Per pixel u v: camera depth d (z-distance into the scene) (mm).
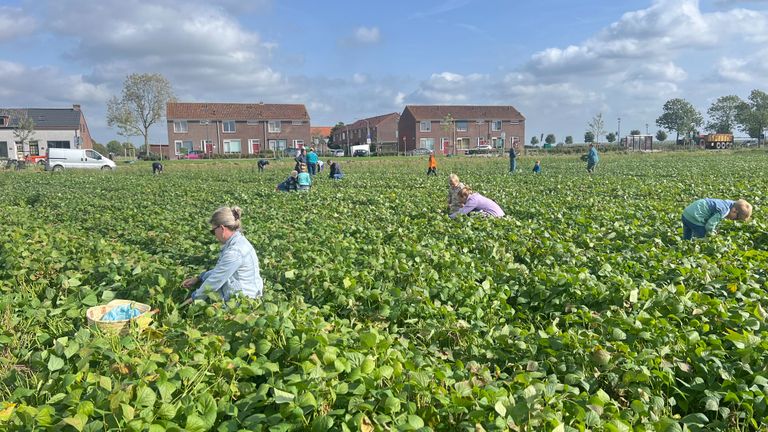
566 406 3869
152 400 3641
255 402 3762
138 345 4793
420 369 4258
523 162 51406
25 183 28922
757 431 3697
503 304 6305
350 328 5336
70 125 74562
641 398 4172
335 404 3744
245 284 6477
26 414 3457
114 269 7496
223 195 19719
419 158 62562
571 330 5102
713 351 4523
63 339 4785
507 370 4938
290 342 4473
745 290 6246
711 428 3881
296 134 83750
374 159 60625
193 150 77375
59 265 8047
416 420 3477
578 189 20125
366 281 6863
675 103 124812
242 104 84000
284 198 17844
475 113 92250
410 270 7223
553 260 8023
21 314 6223
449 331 5555
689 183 20000
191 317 5906
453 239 9828
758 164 34594
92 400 3721
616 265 7535
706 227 9297
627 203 14398
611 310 5754
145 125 79250
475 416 3611
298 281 7090
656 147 80688
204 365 4234
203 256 9133
